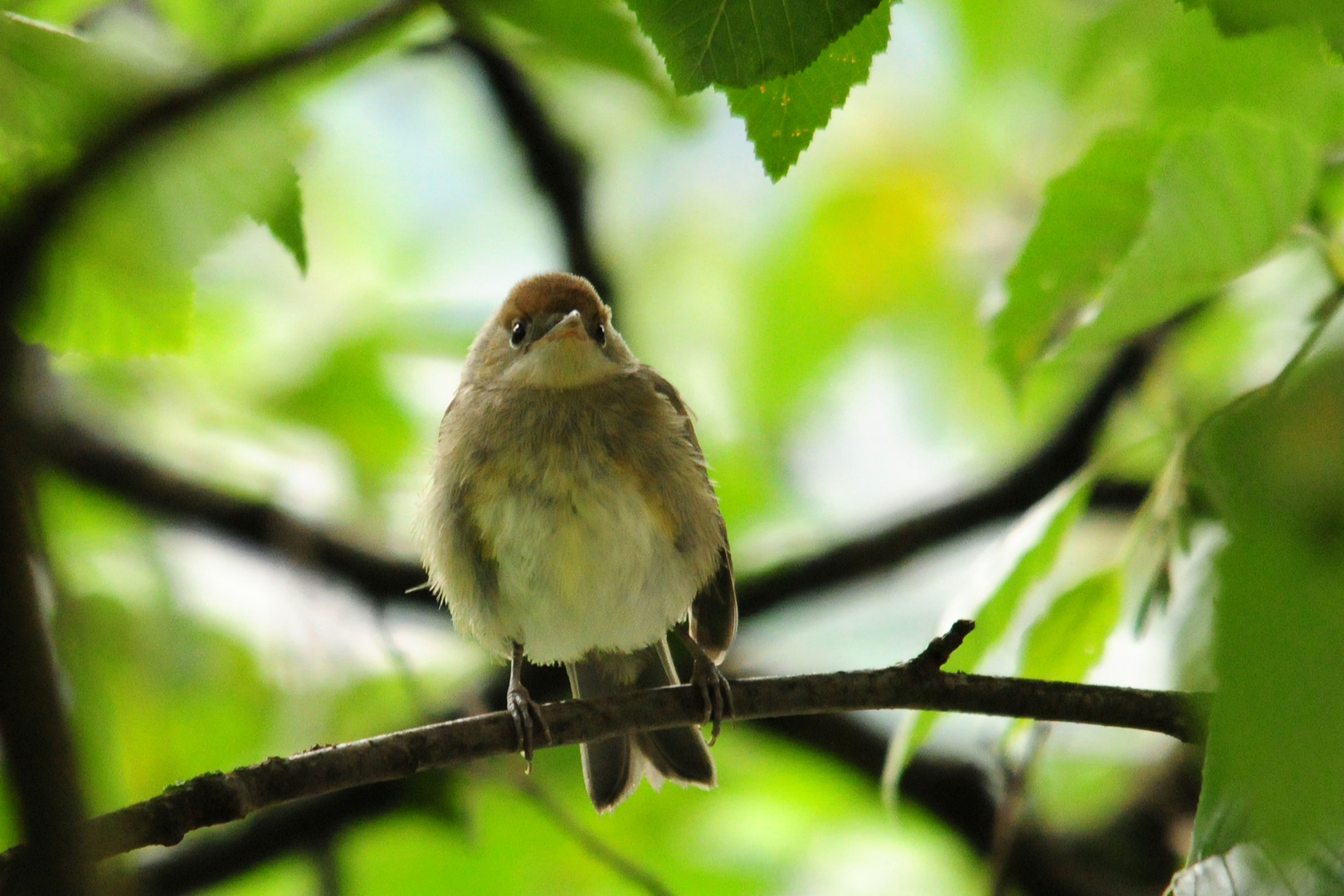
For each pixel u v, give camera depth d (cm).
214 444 1173
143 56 504
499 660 1110
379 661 1123
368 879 1177
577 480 876
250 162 512
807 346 1457
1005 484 1141
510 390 906
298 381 1207
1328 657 221
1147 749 1130
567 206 1201
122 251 547
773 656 1212
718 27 469
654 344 1443
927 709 673
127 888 323
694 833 1238
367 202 1468
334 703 1087
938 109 1471
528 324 927
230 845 1048
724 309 1487
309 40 301
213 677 1117
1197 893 355
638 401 907
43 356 1020
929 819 1110
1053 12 1365
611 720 725
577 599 871
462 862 1183
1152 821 1096
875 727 1133
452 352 1232
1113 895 1062
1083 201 773
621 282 1241
